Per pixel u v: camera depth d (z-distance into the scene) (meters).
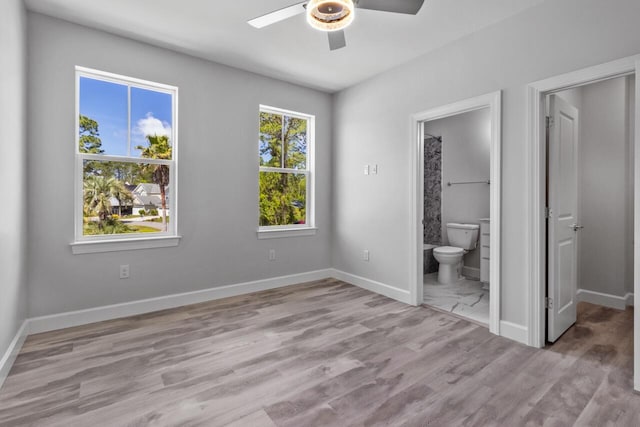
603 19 2.04
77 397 1.76
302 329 2.70
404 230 3.40
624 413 1.64
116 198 2.96
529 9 2.39
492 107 2.60
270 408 1.69
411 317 2.97
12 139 2.06
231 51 3.14
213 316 2.98
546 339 2.47
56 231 2.63
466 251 4.35
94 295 2.81
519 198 2.47
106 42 2.79
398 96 3.43
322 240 4.34
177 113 3.18
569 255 2.70
